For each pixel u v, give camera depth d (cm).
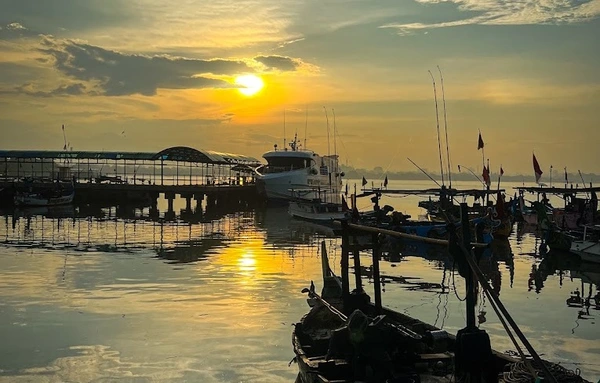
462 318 1789
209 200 7056
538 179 4075
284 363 1351
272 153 6931
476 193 4803
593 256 3045
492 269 2848
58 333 1584
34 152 7544
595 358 1404
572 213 4444
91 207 6700
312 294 1598
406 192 4769
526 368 953
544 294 2203
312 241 3816
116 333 1587
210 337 1552
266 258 3014
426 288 2284
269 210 6788
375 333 1020
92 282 2298
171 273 2514
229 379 1255
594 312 1886
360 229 1443
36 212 5881
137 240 3741
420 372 1085
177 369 1312
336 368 1062
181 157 7181
